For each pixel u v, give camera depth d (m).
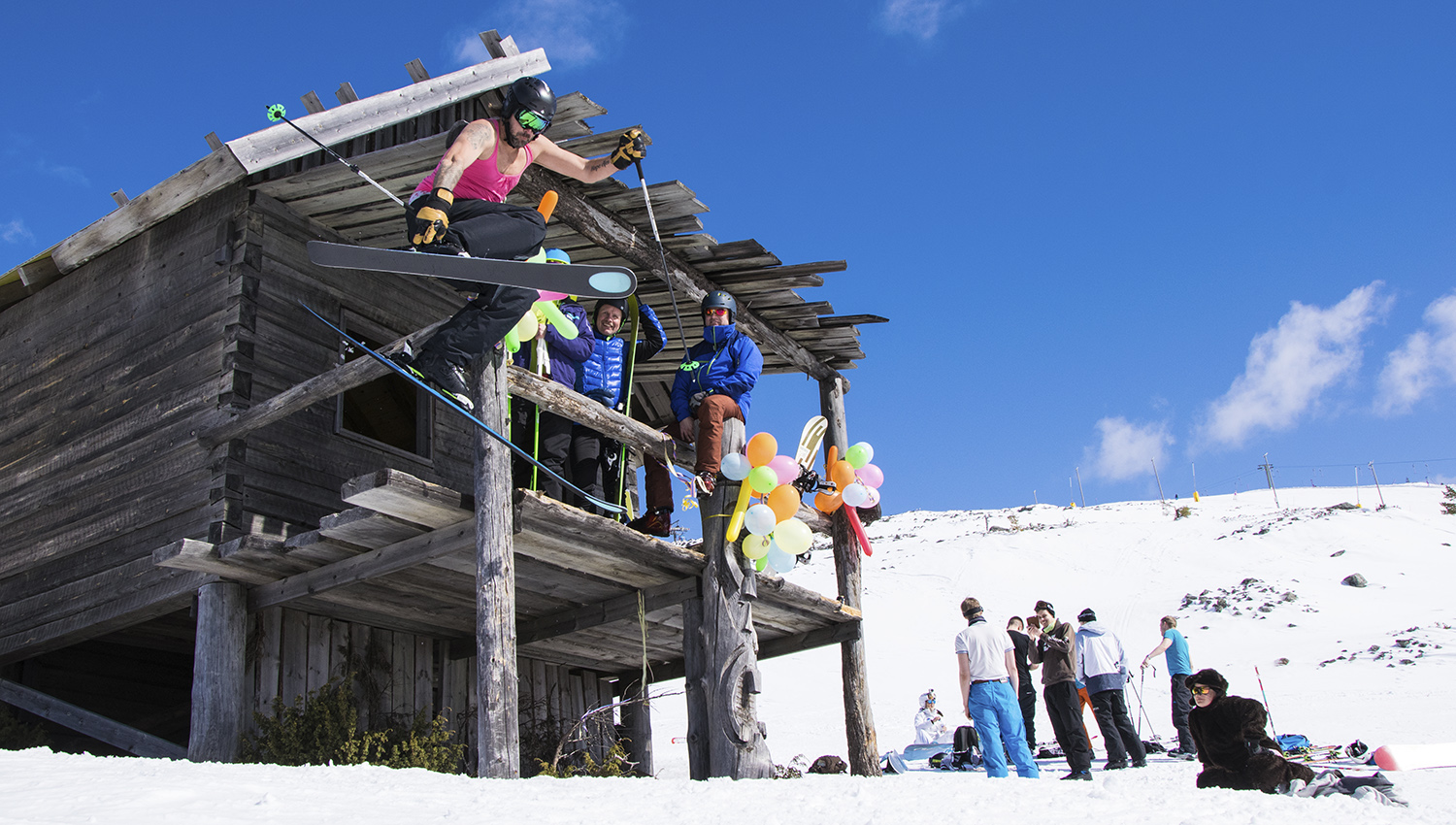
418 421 9.44
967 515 72.25
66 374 9.32
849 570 9.36
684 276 8.44
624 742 11.22
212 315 8.40
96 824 2.82
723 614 7.47
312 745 7.21
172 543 7.48
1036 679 18.69
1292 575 40.75
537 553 7.15
